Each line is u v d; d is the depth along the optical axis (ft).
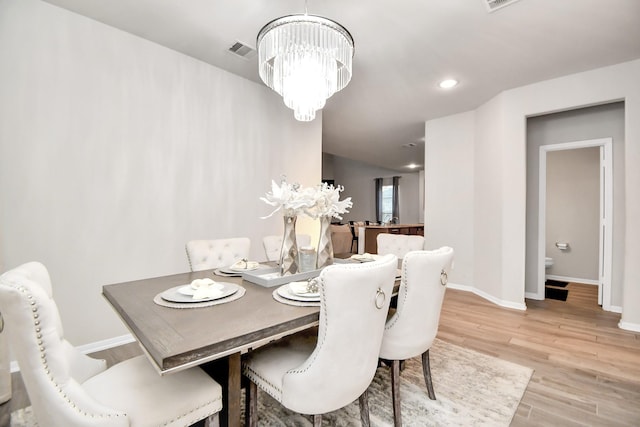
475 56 9.16
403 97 12.46
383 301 3.78
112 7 7.13
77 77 7.38
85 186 7.52
